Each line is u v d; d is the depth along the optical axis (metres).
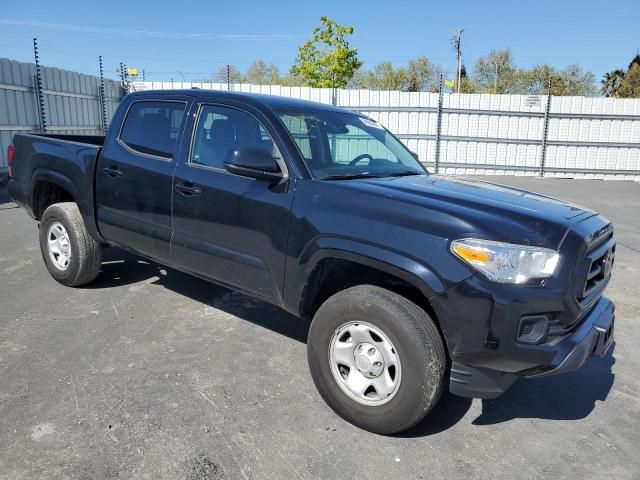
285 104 3.64
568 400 3.31
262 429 2.83
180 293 4.88
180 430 2.78
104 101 15.50
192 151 3.69
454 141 18.08
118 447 2.62
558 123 17.94
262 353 3.75
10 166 5.20
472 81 56.53
